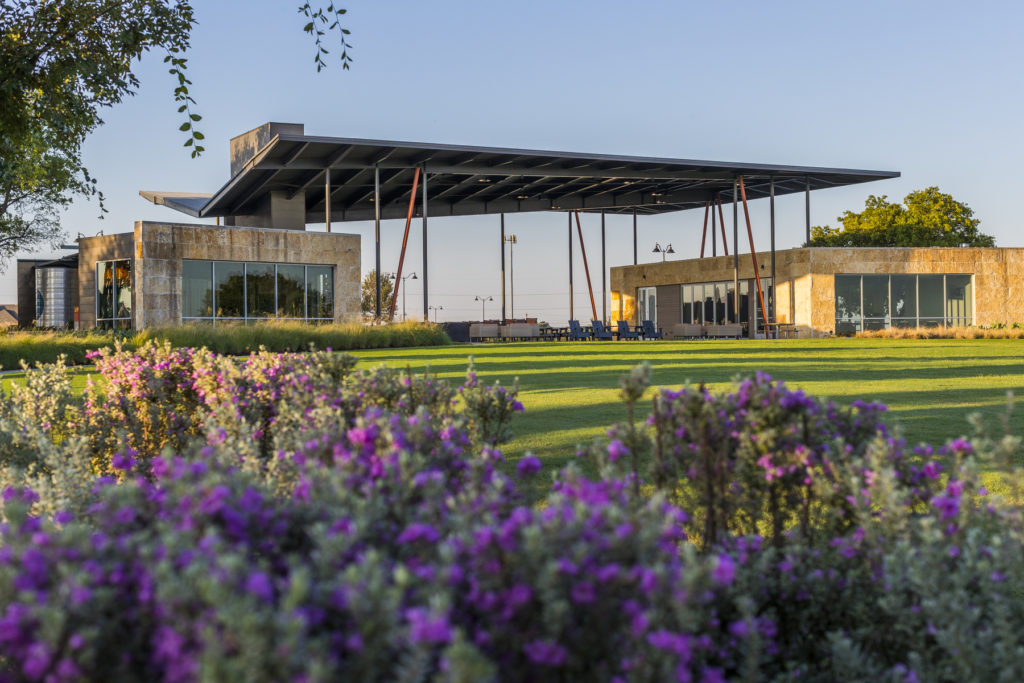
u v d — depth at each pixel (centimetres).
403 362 1523
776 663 235
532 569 159
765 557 238
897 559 213
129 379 550
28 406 560
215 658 128
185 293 2669
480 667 126
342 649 143
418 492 214
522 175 3247
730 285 4025
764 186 3891
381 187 3641
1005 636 198
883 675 205
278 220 3559
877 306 3619
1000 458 258
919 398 865
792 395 278
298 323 2464
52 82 915
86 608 149
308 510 202
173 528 177
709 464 272
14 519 182
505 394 432
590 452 302
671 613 162
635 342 2511
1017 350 1897
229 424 380
